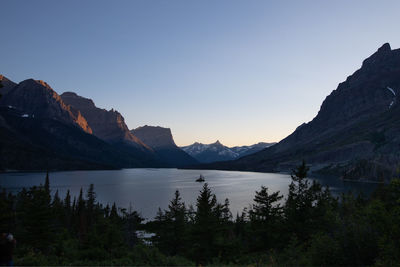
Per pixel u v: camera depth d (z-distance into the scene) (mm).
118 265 22500
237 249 36812
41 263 21094
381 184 46219
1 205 40719
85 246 35188
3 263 11367
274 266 21281
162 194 177625
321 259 17703
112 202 144125
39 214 41250
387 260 14344
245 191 185375
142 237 61688
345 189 170750
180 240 48156
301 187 39344
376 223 15531
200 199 43375
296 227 36719
